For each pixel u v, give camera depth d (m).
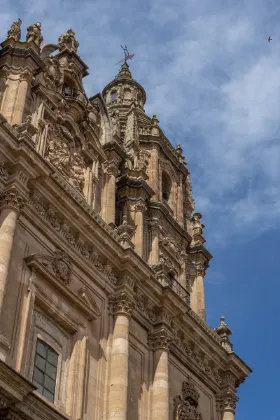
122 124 52.16
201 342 41.50
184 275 46.12
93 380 33.00
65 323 32.62
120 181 44.19
